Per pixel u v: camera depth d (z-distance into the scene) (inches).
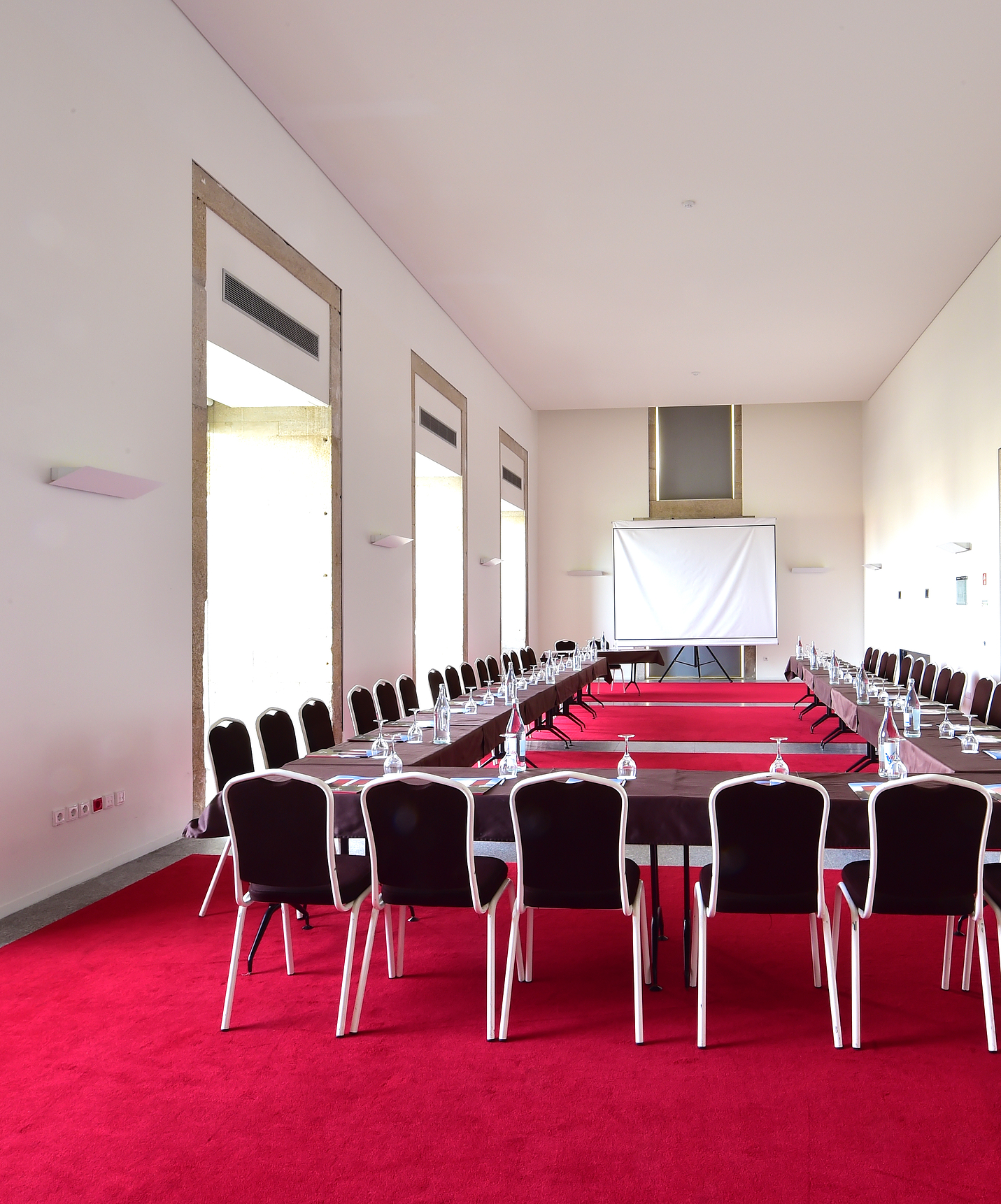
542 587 674.8
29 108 167.6
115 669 192.5
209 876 186.1
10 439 163.5
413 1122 96.7
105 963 141.4
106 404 189.0
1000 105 256.7
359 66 238.1
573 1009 124.8
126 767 196.4
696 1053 111.6
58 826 176.2
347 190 309.0
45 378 171.9
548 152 282.0
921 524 472.1
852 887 119.7
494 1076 106.3
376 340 345.1
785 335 470.3
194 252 221.6
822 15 218.5
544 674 376.2
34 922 159.5
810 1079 105.0
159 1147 92.4
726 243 352.2
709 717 433.1
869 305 423.2
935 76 243.3
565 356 513.0
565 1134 94.1
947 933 129.6
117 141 192.5
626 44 229.1
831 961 115.3
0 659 161.6
